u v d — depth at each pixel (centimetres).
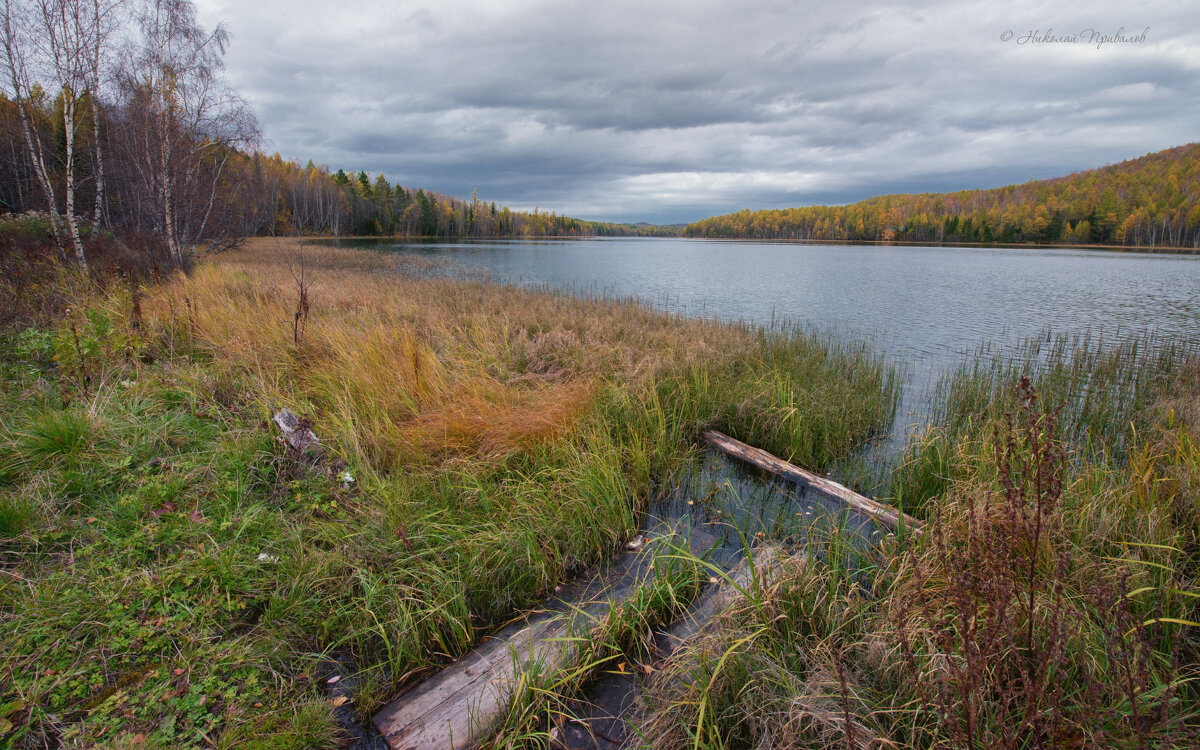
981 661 188
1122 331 1318
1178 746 191
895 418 706
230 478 392
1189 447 416
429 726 246
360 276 1819
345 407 496
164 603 279
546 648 290
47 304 754
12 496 327
